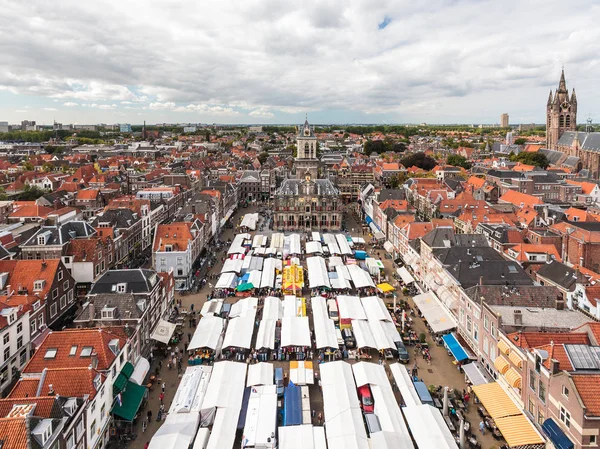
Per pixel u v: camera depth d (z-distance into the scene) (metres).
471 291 95.25
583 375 58.75
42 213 170.38
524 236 147.62
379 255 174.75
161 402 81.31
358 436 66.00
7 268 103.00
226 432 68.44
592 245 125.31
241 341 97.12
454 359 96.50
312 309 114.69
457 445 67.38
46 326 97.75
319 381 87.44
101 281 98.81
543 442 63.81
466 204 188.00
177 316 115.62
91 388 64.19
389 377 89.69
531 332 73.38
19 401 56.62
